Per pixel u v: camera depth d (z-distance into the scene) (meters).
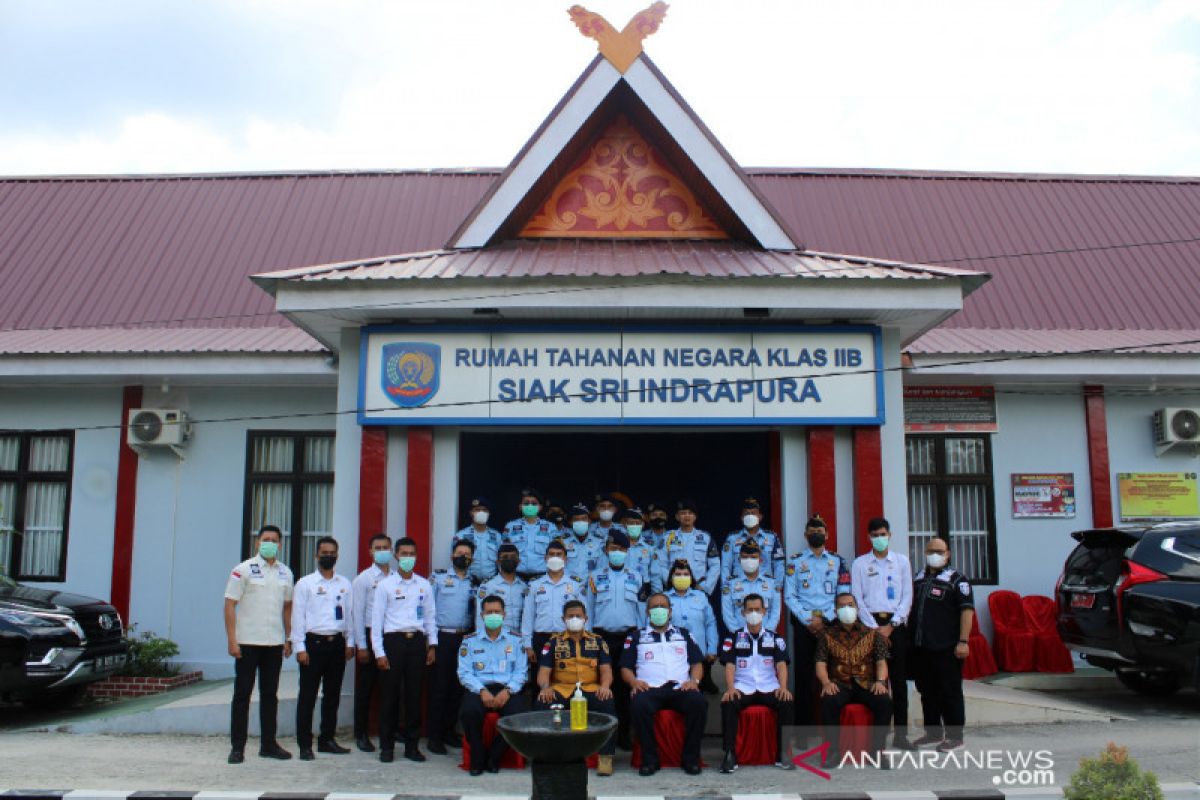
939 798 7.53
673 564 9.88
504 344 10.43
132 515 13.85
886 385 10.73
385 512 10.45
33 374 13.26
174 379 13.80
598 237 11.69
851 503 10.48
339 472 10.64
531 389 10.36
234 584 9.05
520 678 9.09
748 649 9.18
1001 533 14.14
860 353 10.51
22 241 16.62
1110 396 14.44
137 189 18.00
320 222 17.08
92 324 14.87
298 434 14.05
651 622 9.20
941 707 9.39
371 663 9.77
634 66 11.12
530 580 10.30
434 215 17.28
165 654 13.03
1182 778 7.95
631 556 10.46
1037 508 14.20
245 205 17.53
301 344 13.42
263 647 9.17
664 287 9.91
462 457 11.79
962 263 16.23
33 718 11.38
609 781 8.41
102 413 14.12
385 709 9.21
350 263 10.69
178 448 13.84
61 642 11.02
